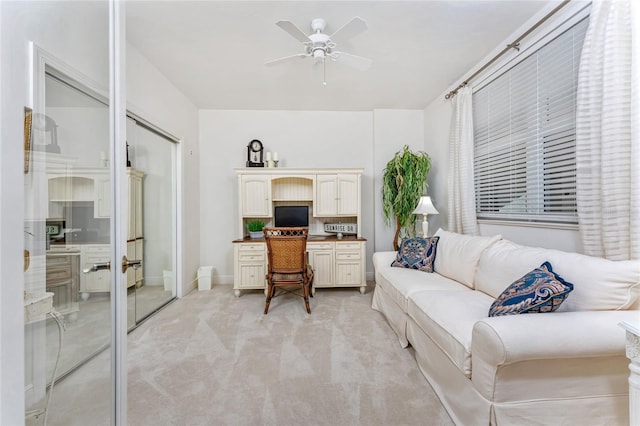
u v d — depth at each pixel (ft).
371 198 15.24
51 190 3.63
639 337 3.10
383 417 5.04
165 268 11.45
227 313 10.27
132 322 8.99
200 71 10.55
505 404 4.06
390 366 6.71
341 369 6.57
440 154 13.14
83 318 4.06
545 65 7.45
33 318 3.37
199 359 7.04
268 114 14.90
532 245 7.99
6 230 2.27
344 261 12.94
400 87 12.21
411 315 6.92
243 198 13.44
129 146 9.08
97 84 3.95
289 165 14.98
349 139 15.16
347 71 10.64
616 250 5.37
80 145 3.95
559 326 3.99
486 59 9.68
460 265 8.05
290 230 10.27
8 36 2.37
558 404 4.13
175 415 5.12
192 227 13.65
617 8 5.32
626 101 5.25
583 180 5.99
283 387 5.90
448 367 5.24
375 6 7.08
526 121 8.16
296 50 9.11
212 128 14.71
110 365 3.96
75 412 4.00
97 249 3.99
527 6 7.15
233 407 5.32
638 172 4.98
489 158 9.87
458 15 7.47
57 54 3.51
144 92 9.57
